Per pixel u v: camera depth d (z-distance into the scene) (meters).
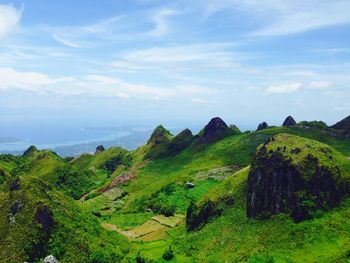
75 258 78.94
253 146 167.25
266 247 80.38
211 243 91.50
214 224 99.56
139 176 179.75
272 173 93.12
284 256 75.44
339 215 83.31
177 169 175.38
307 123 175.88
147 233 113.12
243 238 87.38
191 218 108.81
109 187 176.12
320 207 85.56
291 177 89.75
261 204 92.69
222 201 105.69
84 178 194.88
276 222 86.56
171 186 147.75
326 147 98.19
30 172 193.12
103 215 138.88
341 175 90.88
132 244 98.25
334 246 74.06
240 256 80.62
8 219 85.12
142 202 144.50
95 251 82.00
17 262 75.31
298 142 97.62
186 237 101.25
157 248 94.00
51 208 87.31
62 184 181.88
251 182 97.88
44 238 80.50
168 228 116.31
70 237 83.25
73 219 90.88
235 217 97.38
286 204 88.38
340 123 170.00
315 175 89.44
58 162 196.88
